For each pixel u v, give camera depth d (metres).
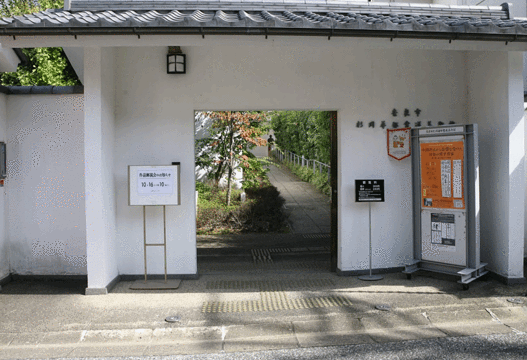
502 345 4.28
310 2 6.12
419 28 5.12
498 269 6.32
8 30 4.89
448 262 6.36
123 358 4.14
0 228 6.30
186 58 6.52
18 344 4.43
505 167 6.16
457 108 7.04
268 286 6.25
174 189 6.13
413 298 5.61
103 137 5.93
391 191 6.91
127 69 6.47
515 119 6.11
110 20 4.89
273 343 4.43
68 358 4.15
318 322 4.89
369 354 4.13
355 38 5.32
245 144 13.21
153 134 6.52
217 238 10.43
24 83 10.95
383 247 6.91
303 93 6.70
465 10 6.38
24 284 6.36
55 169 6.53
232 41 5.18
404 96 6.91
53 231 6.57
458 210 6.23
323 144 16.50
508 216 6.11
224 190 13.62
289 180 20.67
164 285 6.18
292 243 9.74
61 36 5.09
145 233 6.38
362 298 5.64
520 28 5.27
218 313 5.15
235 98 6.59
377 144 6.86
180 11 5.91
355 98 6.79
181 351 4.28
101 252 5.86
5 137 6.46
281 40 5.21
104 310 5.25
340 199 6.82
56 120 6.51
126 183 6.49
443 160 6.34
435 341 4.40
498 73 6.27
